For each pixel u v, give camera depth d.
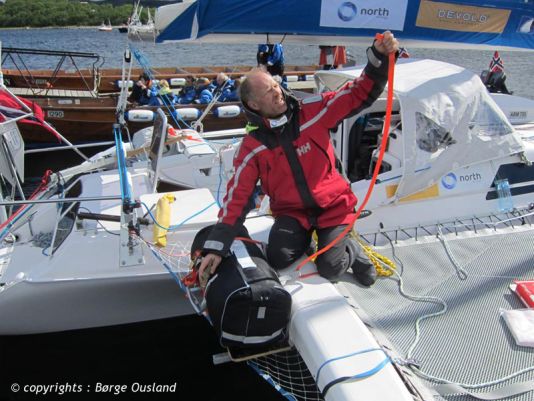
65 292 2.78
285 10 3.19
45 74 10.72
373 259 2.69
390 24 3.41
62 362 3.09
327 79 3.79
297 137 2.13
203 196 3.27
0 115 3.36
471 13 3.55
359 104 2.10
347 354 1.93
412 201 3.14
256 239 2.77
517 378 1.94
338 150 3.60
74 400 2.92
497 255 2.81
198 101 9.03
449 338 2.16
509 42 3.77
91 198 2.73
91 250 2.88
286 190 2.25
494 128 3.19
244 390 2.96
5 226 3.32
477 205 3.27
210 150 4.20
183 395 2.94
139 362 3.17
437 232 3.10
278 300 2.06
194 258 2.32
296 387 2.16
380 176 3.07
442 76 3.17
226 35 3.55
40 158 8.24
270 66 4.80
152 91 8.80
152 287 2.88
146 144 4.27
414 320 2.28
